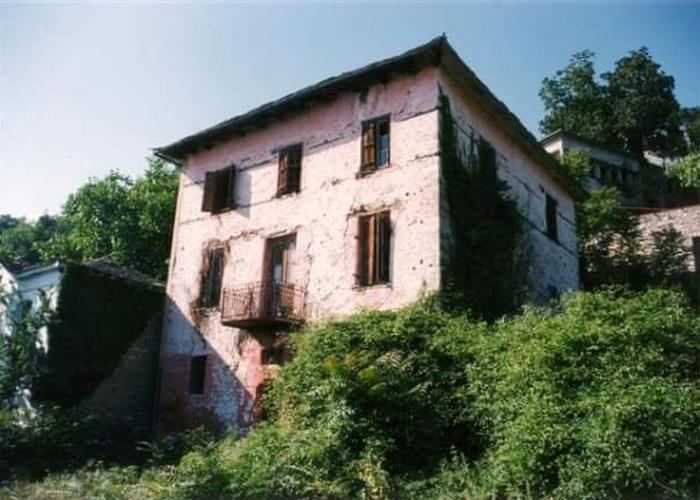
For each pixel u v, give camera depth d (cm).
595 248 2302
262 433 1093
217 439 1513
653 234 2264
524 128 1714
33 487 1104
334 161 1570
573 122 4084
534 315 1013
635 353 798
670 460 682
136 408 1731
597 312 889
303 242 1562
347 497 859
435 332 1147
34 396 1545
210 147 1912
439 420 989
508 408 859
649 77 4003
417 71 1470
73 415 1508
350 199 1502
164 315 1845
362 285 1412
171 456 1385
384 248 1412
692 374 786
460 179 1417
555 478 747
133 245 2861
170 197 2920
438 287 1281
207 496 916
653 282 2081
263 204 1697
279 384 1227
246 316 1520
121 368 1720
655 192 3559
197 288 1775
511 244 1526
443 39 1367
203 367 1694
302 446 960
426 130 1412
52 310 1608
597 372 802
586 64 4216
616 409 714
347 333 1188
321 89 1591
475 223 1420
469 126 1553
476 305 1353
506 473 785
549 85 4316
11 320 1725
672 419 697
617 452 688
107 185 2992
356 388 998
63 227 4503
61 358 1584
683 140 4034
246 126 1786
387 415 986
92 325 1673
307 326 1393
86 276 1694
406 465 965
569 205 2150
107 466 1370
